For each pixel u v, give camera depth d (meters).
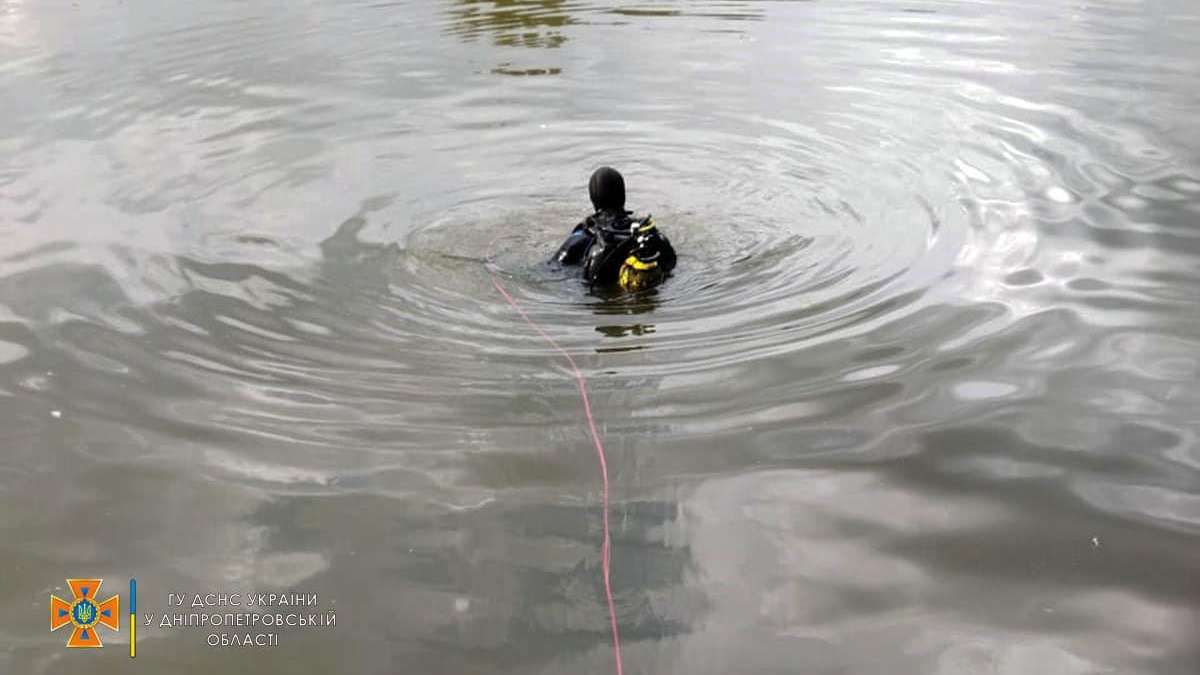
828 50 11.42
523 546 3.97
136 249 6.80
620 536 4.03
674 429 4.76
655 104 9.90
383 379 5.24
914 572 3.80
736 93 10.13
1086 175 7.73
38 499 4.29
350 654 3.47
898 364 5.26
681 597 3.69
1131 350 5.30
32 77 10.81
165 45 11.96
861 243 6.87
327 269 6.58
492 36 12.32
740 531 4.04
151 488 4.36
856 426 4.73
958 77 10.28
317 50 11.77
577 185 8.16
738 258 6.73
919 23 12.34
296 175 8.21
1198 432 4.60
